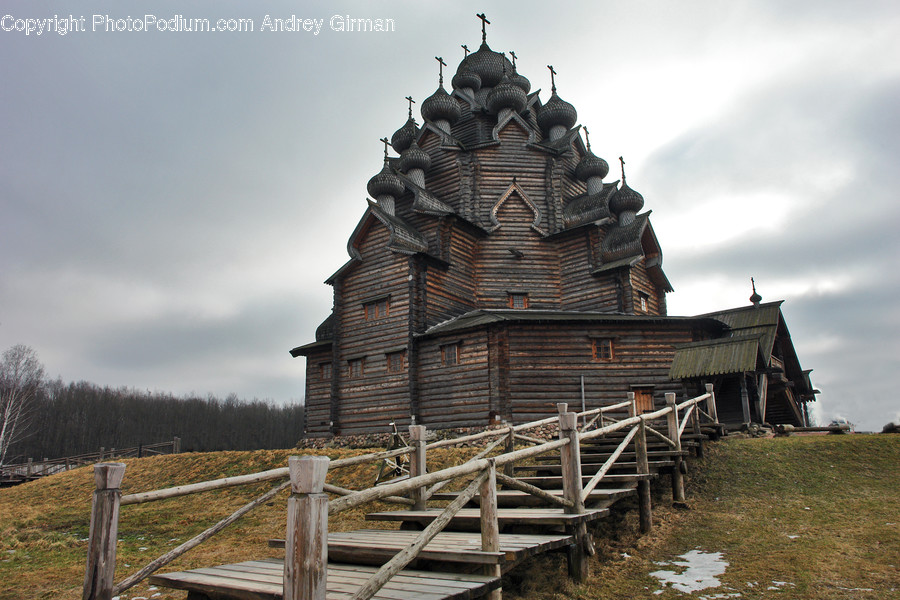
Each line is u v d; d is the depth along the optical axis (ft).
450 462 58.49
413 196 109.91
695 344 75.36
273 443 319.27
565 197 115.75
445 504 40.14
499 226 110.93
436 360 90.79
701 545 33.83
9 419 211.41
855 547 31.04
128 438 281.95
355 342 100.78
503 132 118.11
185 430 309.83
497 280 108.06
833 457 50.34
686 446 48.88
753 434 65.05
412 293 94.12
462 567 23.63
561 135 125.49
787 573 28.19
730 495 43.68
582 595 27.04
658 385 83.92
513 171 115.65
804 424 112.37
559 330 85.25
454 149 115.65
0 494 76.59
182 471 77.61
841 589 25.86
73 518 59.36
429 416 89.40
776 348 95.25
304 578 14.24
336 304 104.01
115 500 19.70
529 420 81.46
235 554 37.91
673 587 27.53
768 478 46.65
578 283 105.81
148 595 29.45
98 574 18.97
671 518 39.32
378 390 95.96
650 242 106.01
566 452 29.17
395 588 19.88
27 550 42.96
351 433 98.02
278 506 53.67
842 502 40.14
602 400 83.10
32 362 232.73
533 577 28.50
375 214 99.86
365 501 16.51
